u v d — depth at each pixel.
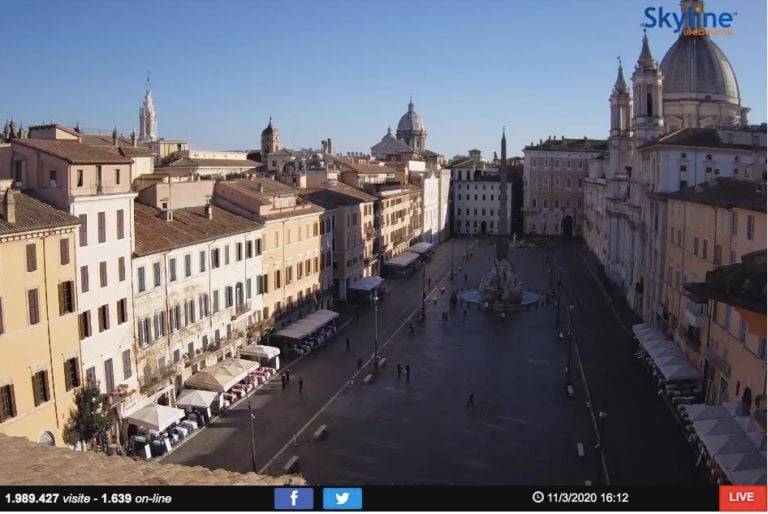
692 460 52.00
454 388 70.25
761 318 36.81
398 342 88.56
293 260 90.56
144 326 59.44
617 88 136.00
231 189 81.31
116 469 20.45
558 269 146.50
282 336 80.31
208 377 63.25
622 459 52.41
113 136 106.44
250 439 57.03
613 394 68.06
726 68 138.50
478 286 127.19
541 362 79.50
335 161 155.75
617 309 110.25
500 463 52.06
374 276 125.00
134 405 57.19
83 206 51.97
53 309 48.66
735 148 89.06
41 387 47.81
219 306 71.69
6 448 21.39
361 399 66.81
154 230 64.38
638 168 110.19
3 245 44.56
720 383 59.44
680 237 78.12
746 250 56.66
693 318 64.19
